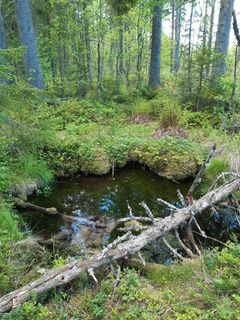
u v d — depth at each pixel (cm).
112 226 521
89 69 1518
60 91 1438
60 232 501
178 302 280
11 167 616
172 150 721
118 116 1035
